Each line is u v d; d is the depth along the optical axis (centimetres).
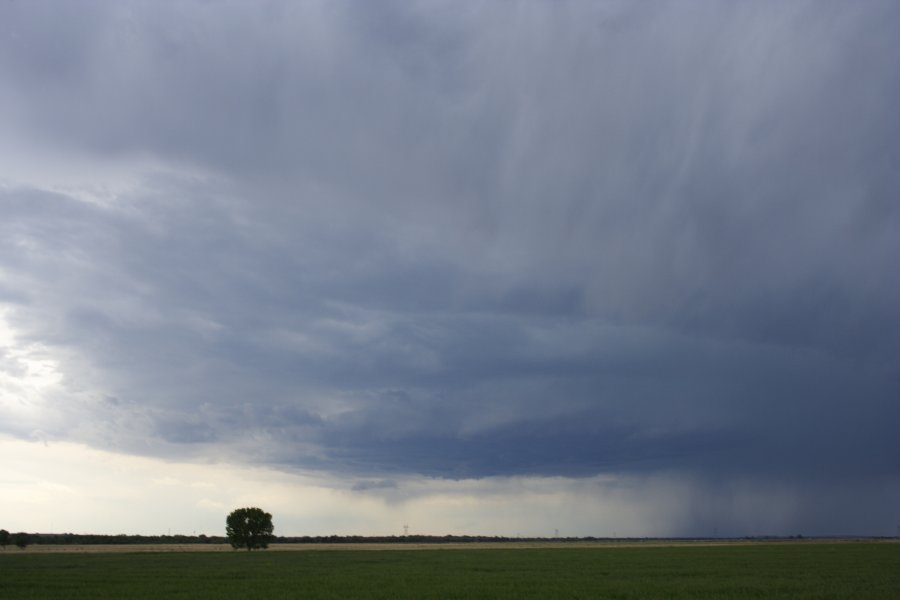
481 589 4919
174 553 11400
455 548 15788
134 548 15950
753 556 9931
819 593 4647
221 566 7644
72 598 4400
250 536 13738
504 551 12719
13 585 5281
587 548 14900
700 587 5047
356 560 9125
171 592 4784
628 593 4662
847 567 7331
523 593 4672
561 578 5944
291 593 4662
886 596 4469
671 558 9462
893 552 11106
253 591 4822
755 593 4700
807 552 11250
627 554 10969
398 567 7556
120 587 5100
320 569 7181
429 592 4725
